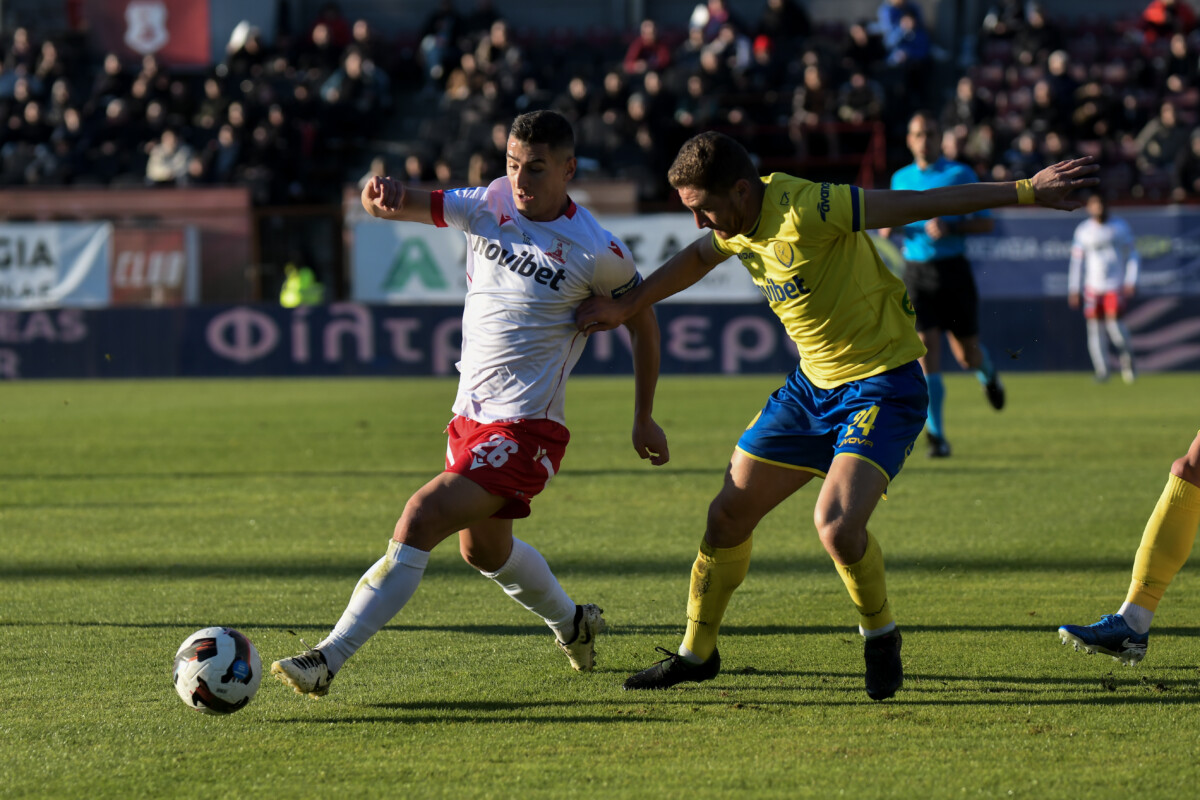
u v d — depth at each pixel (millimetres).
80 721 8945
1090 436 26656
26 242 49844
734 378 45625
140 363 48594
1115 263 39812
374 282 48656
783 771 7840
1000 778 7668
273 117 55219
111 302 49906
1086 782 7590
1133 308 44594
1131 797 7340
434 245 48344
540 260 9492
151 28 65938
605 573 14305
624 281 9688
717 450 25594
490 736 8586
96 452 26188
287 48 64250
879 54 57688
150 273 49906
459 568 14742
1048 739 8398
